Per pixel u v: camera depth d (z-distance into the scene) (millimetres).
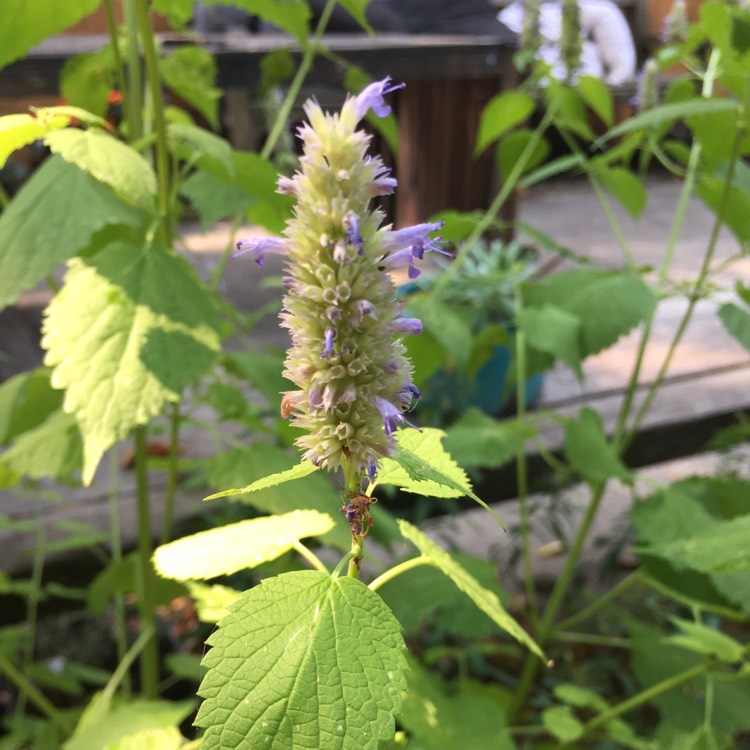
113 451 458
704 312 915
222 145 323
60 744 398
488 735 341
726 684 440
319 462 193
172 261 304
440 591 396
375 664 175
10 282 275
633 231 1246
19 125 266
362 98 183
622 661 616
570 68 564
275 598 184
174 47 556
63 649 545
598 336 438
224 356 395
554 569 715
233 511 500
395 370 191
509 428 472
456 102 820
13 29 319
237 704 168
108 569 413
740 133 406
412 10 811
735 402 674
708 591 470
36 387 405
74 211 285
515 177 532
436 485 217
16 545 474
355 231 175
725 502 492
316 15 770
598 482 473
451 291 644
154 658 411
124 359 276
